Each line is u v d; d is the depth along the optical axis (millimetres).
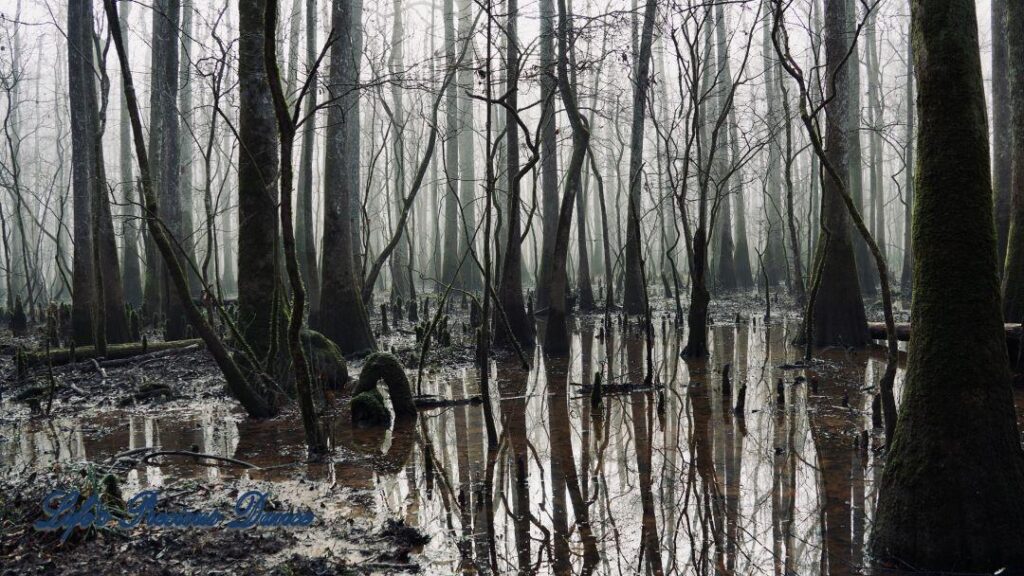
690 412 9359
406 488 6605
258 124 10289
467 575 4801
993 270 4672
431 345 14898
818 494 6246
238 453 7875
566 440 8234
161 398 10867
